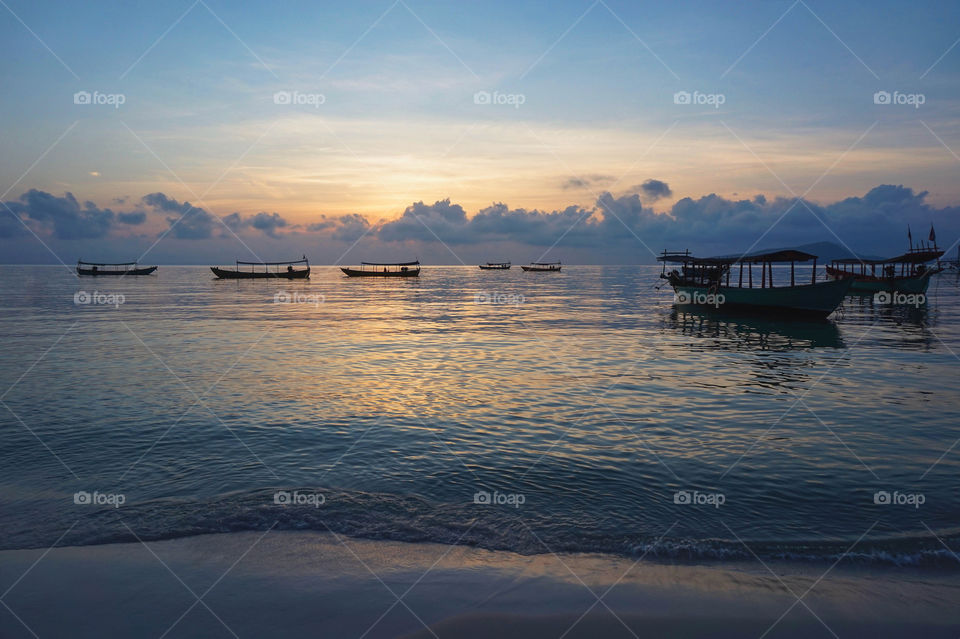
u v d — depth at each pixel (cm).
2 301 6681
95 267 17862
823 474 1140
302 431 1447
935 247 5450
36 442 1352
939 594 703
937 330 3841
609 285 12319
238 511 952
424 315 5212
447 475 1135
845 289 4156
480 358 2706
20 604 670
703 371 2334
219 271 14962
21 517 928
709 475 1134
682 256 5872
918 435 1407
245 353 2838
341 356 2762
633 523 914
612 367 2441
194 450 1297
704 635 614
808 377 2189
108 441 1362
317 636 612
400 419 1568
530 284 13112
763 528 895
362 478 1119
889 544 840
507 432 1441
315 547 827
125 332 3703
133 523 905
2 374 2219
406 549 824
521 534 875
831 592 706
